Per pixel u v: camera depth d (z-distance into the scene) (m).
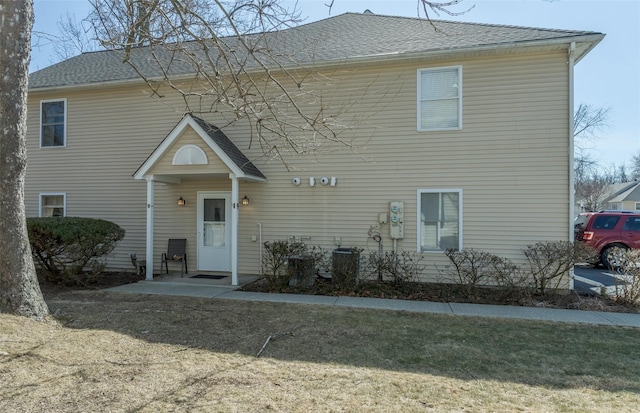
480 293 7.71
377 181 9.09
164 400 3.24
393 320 5.92
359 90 9.18
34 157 11.36
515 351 4.63
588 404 3.29
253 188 9.87
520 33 8.46
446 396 3.40
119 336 4.91
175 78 9.68
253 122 9.84
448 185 8.66
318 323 5.70
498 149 8.40
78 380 3.58
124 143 10.71
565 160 8.05
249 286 8.42
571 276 7.89
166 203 10.52
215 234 10.28
